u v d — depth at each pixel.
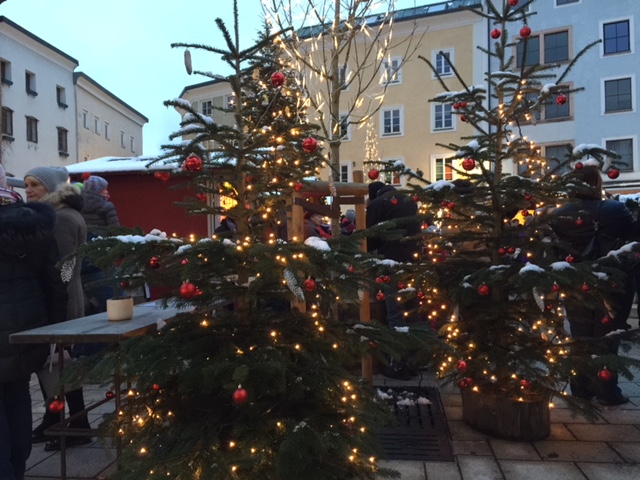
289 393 2.20
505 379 3.51
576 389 4.13
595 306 3.29
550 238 3.99
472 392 3.64
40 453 3.35
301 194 3.78
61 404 2.46
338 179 5.36
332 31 5.78
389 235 2.58
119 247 2.06
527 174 3.63
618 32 23.75
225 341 2.30
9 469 2.53
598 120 24.06
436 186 3.48
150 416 2.36
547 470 3.04
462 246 3.93
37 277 2.77
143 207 7.89
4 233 2.53
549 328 3.46
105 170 7.82
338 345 2.47
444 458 3.21
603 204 3.82
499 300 3.53
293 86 5.96
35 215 2.67
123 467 2.22
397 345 2.58
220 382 2.09
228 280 2.45
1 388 2.62
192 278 2.19
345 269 2.27
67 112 28.98
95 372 2.08
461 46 23.50
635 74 23.50
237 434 2.08
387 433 3.62
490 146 3.43
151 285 2.45
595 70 24.03
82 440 3.51
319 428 2.08
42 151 26.73
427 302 3.67
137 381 2.10
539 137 24.80
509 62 3.61
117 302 2.85
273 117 2.51
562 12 24.30
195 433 2.10
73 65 29.25
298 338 2.41
